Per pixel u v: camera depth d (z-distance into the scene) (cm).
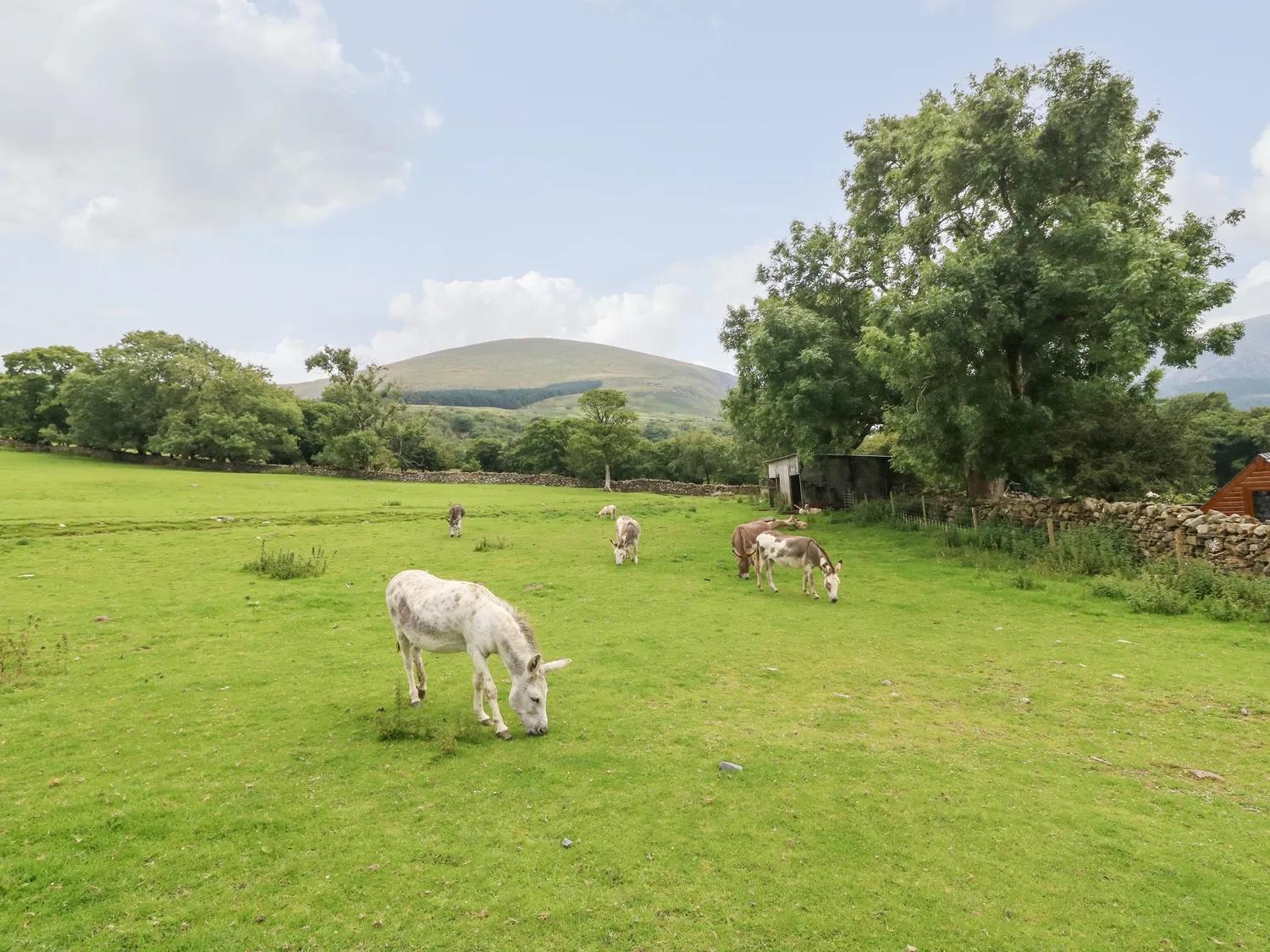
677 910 426
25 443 6900
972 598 1414
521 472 7812
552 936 399
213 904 420
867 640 1107
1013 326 1870
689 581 1645
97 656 966
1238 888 459
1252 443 3859
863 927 413
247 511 2903
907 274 2567
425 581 773
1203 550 1482
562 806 552
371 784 584
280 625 1159
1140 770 645
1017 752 680
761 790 588
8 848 470
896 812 555
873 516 2642
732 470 7556
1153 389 2070
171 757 636
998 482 2458
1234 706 805
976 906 436
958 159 1955
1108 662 981
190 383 6438
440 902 427
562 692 838
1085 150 1909
